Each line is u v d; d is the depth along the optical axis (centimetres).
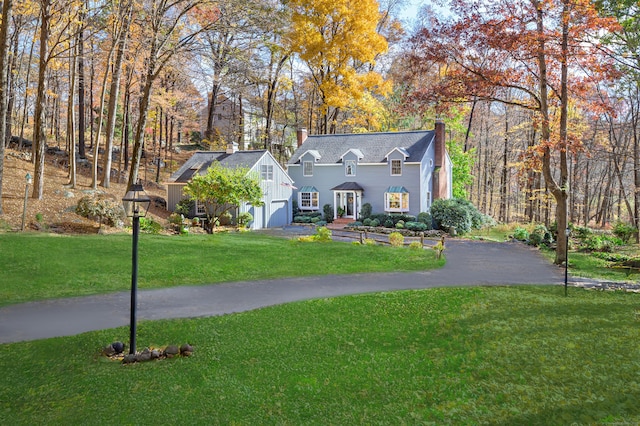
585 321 1105
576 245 2831
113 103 3161
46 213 2453
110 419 671
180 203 3541
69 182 3180
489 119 5400
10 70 3400
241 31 2784
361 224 3809
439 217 3562
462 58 2173
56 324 1089
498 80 2116
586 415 652
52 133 4862
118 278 1563
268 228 3672
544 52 1983
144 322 1112
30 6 2862
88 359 885
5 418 669
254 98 5078
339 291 1484
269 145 5056
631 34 2172
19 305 1236
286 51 4394
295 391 764
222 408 707
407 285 1591
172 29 2695
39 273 1535
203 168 3759
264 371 845
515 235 3272
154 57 2692
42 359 877
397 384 792
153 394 751
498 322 1109
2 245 1803
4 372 815
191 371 842
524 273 1859
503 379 795
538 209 5331
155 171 4716
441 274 1814
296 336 1034
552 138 2145
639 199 3891
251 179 3156
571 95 2212
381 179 3962
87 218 2552
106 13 2820
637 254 2470
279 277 1694
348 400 736
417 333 1055
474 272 1869
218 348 956
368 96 4641
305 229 3603
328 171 4184
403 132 4216
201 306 1280
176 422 666
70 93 2939
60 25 2994
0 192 2222
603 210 4747
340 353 937
